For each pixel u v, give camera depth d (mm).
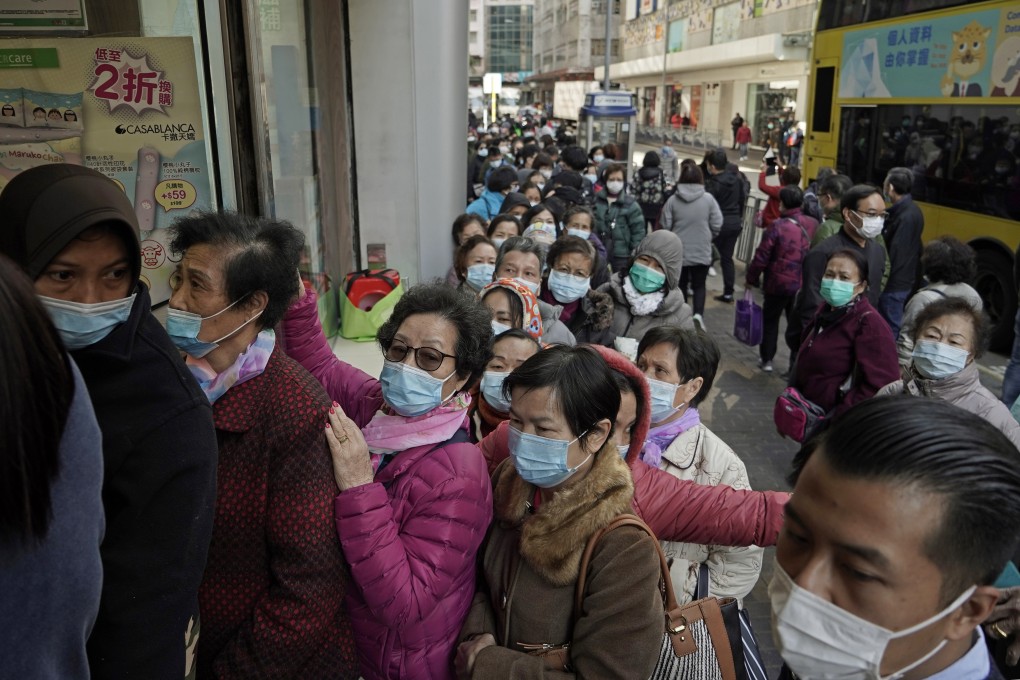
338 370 2383
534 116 44469
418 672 1727
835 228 6590
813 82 11438
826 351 3852
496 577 1818
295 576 1551
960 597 945
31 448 830
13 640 868
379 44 5281
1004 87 7441
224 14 2914
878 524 919
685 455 2438
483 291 3260
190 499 1324
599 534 1623
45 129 2484
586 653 1566
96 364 1295
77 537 920
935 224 8570
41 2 2416
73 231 1234
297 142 4488
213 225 1598
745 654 1733
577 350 1725
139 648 1288
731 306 9836
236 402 1581
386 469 1797
